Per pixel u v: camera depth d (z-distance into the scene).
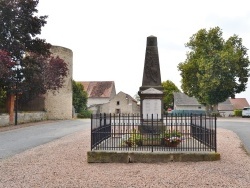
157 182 7.43
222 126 27.67
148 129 12.16
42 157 11.10
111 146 10.95
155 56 13.62
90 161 9.96
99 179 7.79
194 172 8.38
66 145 14.20
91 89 78.69
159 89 13.21
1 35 26.50
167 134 11.45
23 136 18.83
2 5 25.42
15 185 7.27
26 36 28.38
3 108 27.95
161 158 9.83
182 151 10.14
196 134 11.93
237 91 52.00
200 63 48.62
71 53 43.69
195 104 74.56
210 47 50.22
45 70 31.78
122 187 7.04
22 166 9.51
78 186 7.16
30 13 27.89
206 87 48.03
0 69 23.05
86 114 54.66
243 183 7.33
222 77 48.06
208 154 9.95
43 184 7.36
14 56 27.16
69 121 36.28
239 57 49.25
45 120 37.53
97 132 10.94
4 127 25.00
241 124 30.64
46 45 30.05
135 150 10.25
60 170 8.89
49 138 17.69
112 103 72.88
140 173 8.37
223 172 8.41
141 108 12.89
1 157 11.36
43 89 29.64
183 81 52.69
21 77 27.58
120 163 9.80
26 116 31.75
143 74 13.53
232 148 13.13
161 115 12.70
